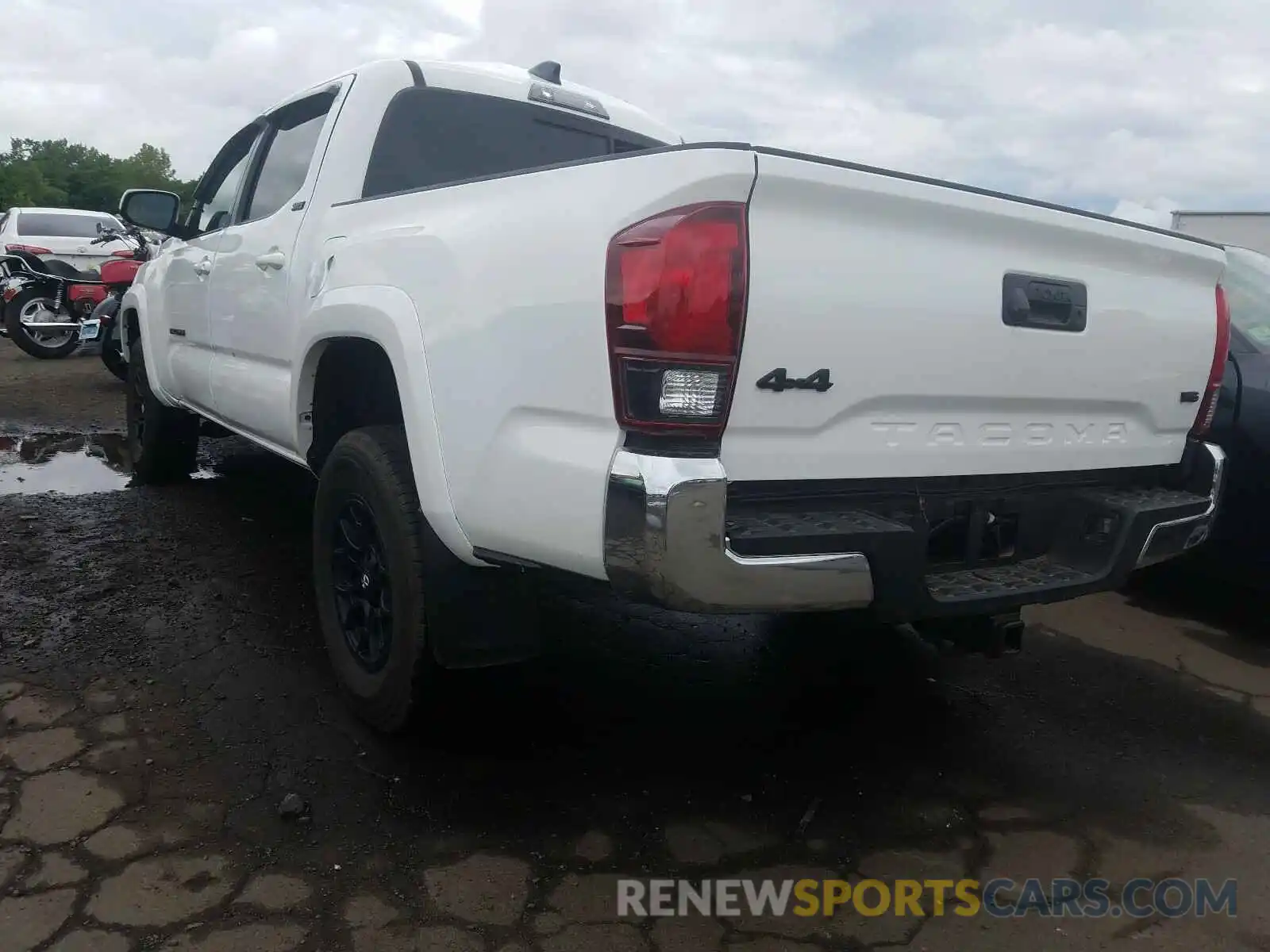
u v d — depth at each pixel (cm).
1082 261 258
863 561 208
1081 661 379
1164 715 334
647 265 189
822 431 215
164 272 484
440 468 237
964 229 229
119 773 255
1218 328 299
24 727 275
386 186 329
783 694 332
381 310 256
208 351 427
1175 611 443
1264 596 463
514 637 252
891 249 217
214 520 483
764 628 391
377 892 216
